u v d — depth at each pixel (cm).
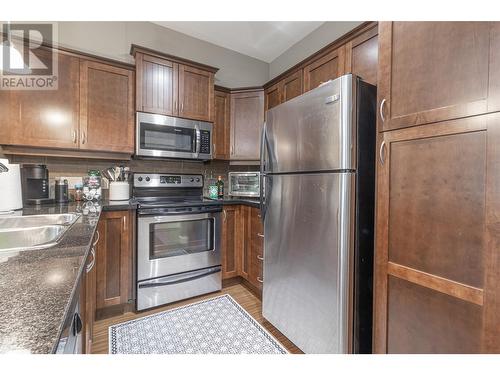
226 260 247
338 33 239
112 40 240
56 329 40
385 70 114
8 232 122
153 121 224
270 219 180
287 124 164
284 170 166
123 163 246
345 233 129
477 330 87
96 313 189
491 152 82
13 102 181
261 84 327
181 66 239
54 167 218
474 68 86
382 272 116
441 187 96
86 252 78
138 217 200
